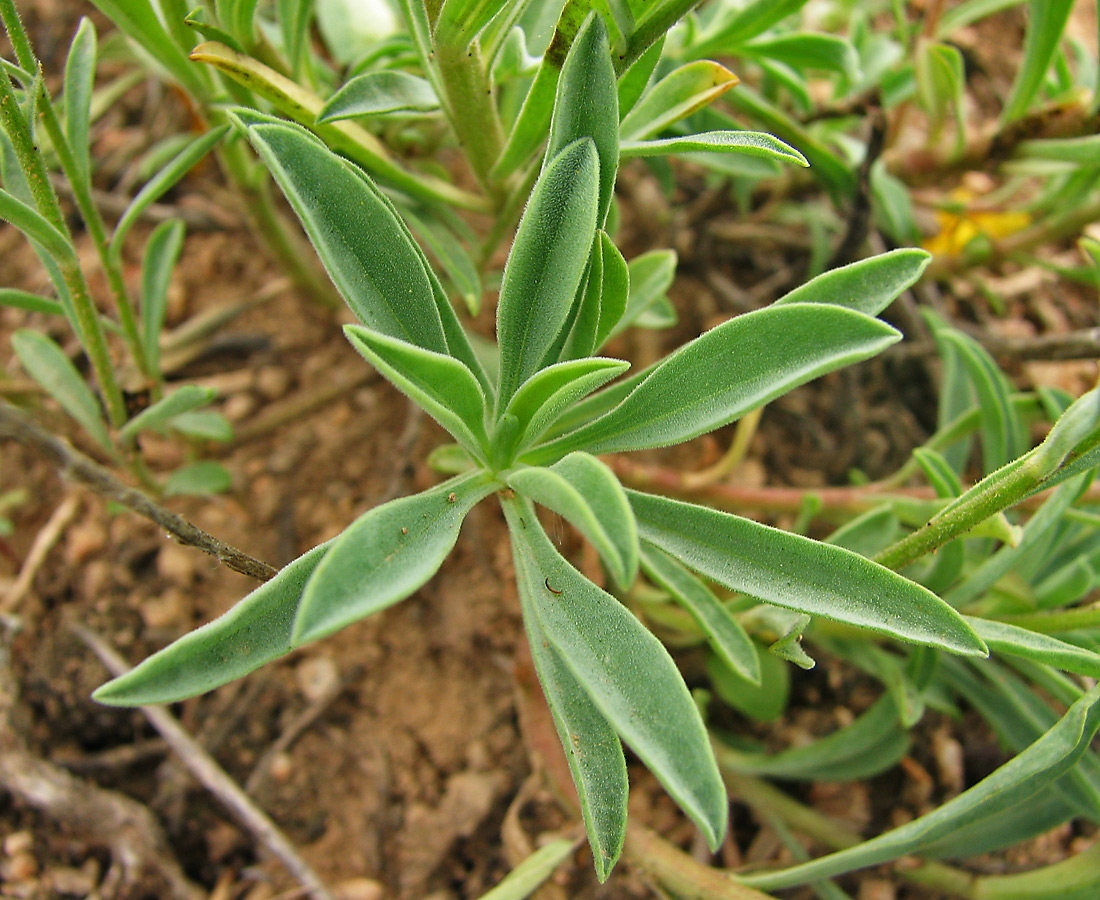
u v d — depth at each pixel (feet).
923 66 0.68
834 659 0.68
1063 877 0.52
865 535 0.54
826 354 0.38
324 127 0.48
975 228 0.79
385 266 0.40
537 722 0.61
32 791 0.60
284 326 0.82
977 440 0.77
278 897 0.61
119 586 0.69
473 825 0.64
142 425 0.55
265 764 0.65
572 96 0.38
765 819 0.61
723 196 0.77
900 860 0.57
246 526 0.74
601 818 0.38
